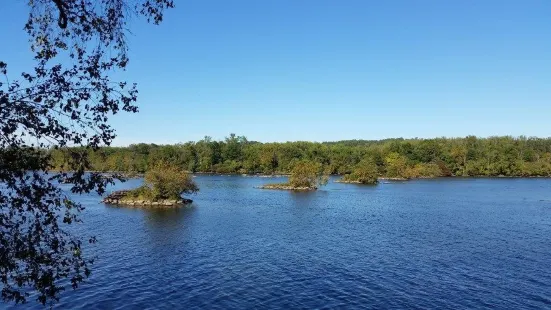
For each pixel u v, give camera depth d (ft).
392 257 136.36
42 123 33.65
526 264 127.95
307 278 112.88
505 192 388.37
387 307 92.27
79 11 37.17
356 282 109.50
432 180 576.20
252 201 308.81
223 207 271.69
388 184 498.69
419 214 240.94
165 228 190.08
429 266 125.49
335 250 146.61
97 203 286.66
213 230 185.57
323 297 98.22
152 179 292.81
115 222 206.59
